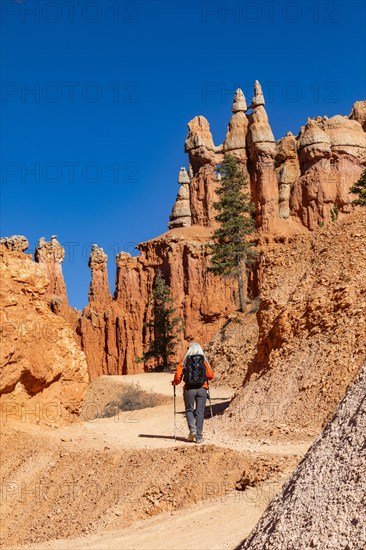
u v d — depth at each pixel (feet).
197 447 40.63
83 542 33.88
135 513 36.58
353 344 59.52
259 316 76.89
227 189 219.82
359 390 15.33
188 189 349.61
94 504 38.96
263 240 284.82
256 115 322.34
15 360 51.85
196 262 304.71
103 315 335.88
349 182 319.68
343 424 14.97
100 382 163.63
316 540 13.14
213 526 30.81
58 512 39.47
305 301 70.74
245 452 39.63
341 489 13.56
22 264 55.16
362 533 12.42
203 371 50.67
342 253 75.61
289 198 324.60
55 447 46.32
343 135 326.65
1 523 40.04
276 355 67.10
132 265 335.88
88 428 55.16
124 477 40.32
